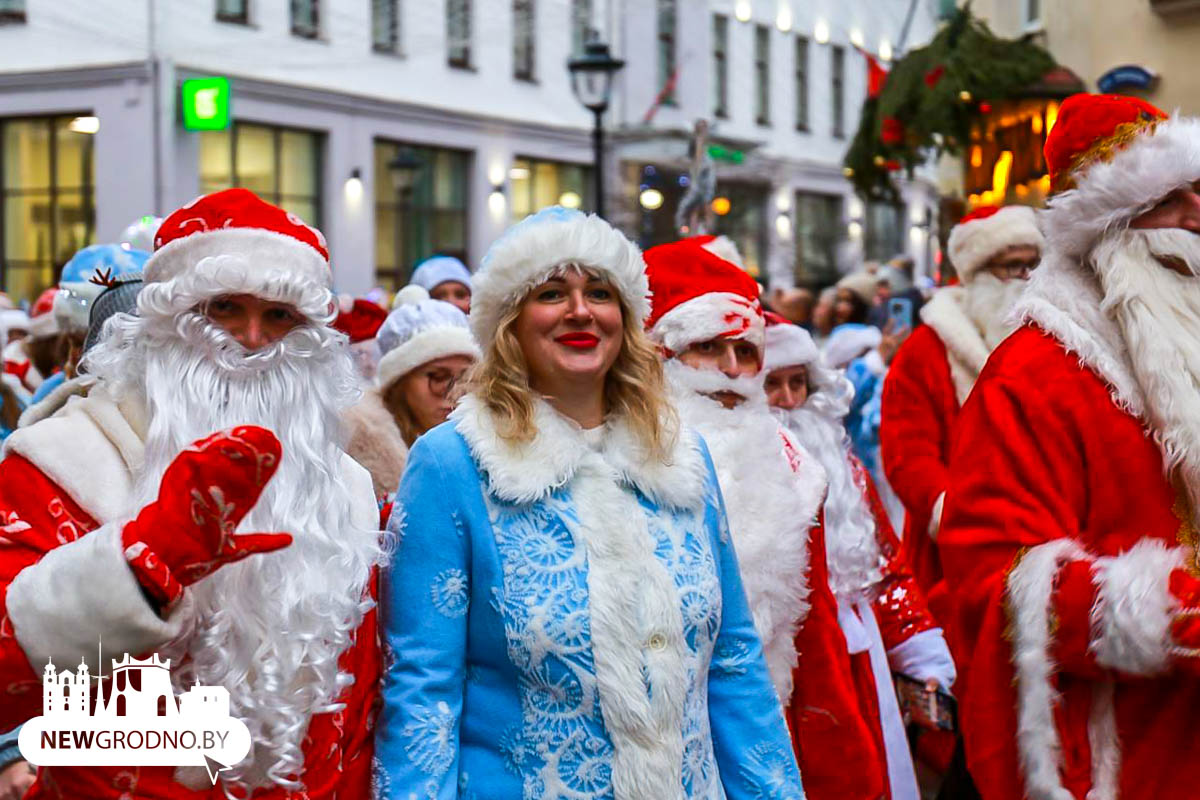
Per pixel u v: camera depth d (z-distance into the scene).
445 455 2.42
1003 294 5.02
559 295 2.46
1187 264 2.86
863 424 6.38
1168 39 9.87
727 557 2.59
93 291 3.82
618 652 2.30
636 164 24.03
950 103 8.02
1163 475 2.81
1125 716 2.79
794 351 3.76
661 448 2.47
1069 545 2.76
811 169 28.77
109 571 1.96
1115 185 2.89
